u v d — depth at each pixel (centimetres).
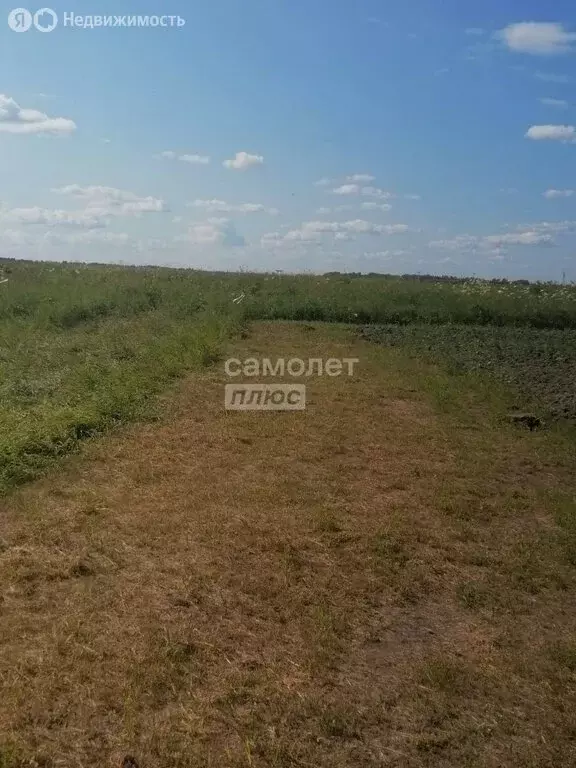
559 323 1952
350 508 607
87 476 650
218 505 596
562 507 624
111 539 521
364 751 324
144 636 401
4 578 459
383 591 472
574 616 452
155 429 803
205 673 373
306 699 354
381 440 811
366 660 395
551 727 345
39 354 1155
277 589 461
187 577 472
